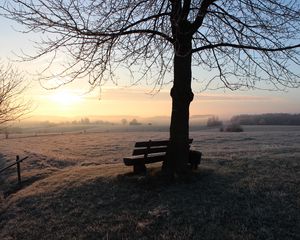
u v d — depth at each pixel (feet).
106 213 35.65
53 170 63.72
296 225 30.22
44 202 41.04
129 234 31.27
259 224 30.66
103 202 38.06
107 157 89.45
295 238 28.35
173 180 40.63
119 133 235.40
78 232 33.01
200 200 35.86
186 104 42.65
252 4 39.63
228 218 31.99
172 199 36.35
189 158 45.85
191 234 29.89
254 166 49.62
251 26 40.52
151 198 37.35
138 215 34.12
